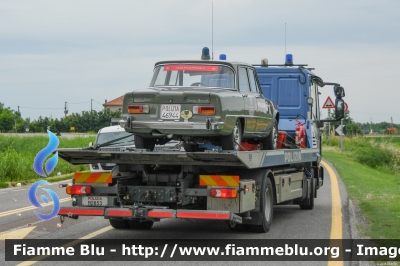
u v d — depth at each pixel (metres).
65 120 78.62
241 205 9.96
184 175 10.54
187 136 10.65
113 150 10.54
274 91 16.55
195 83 11.48
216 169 10.58
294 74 16.47
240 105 11.20
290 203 14.49
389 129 123.69
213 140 11.01
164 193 10.38
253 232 11.32
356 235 10.48
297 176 14.02
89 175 10.65
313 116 17.28
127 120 10.49
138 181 10.96
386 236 10.28
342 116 17.50
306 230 11.55
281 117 16.52
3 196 18.22
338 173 26.67
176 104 10.37
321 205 16.03
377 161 45.53
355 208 14.55
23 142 49.03
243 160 9.79
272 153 11.51
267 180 11.46
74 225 12.27
